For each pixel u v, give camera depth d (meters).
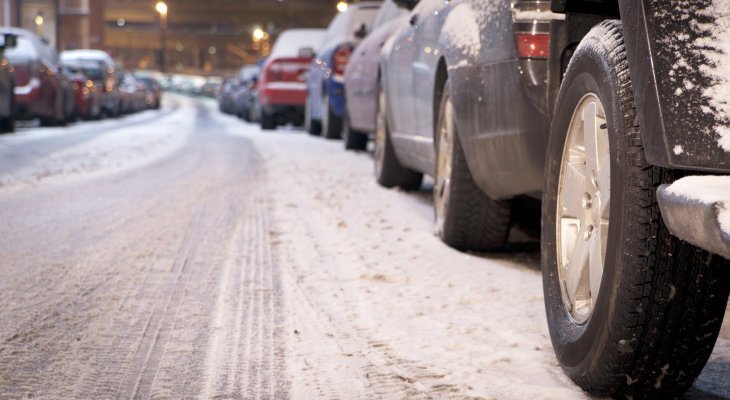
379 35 13.12
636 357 3.42
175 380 4.02
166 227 8.35
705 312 3.34
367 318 5.05
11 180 12.55
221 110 59.88
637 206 3.33
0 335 4.75
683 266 3.30
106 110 41.94
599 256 3.67
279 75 27.62
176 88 126.50
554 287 4.14
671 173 3.33
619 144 3.45
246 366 4.21
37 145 20.33
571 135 4.04
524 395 3.73
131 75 65.75
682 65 3.21
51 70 28.28
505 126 5.67
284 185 11.84
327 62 21.28
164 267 6.54
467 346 4.46
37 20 69.06
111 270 6.45
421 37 8.09
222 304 5.43
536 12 5.39
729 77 3.18
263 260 6.80
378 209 9.52
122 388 3.91
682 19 3.26
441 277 6.15
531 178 5.71
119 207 9.73
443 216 7.29
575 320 3.89
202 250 7.21
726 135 3.12
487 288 5.78
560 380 3.94
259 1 175.50
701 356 3.44
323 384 3.93
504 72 5.60
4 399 3.75
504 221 6.81
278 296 5.62
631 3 3.38
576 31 4.79
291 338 4.68
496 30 5.76
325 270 6.41
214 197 10.58
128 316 5.15
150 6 186.00
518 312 5.16
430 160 8.10
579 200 3.93
